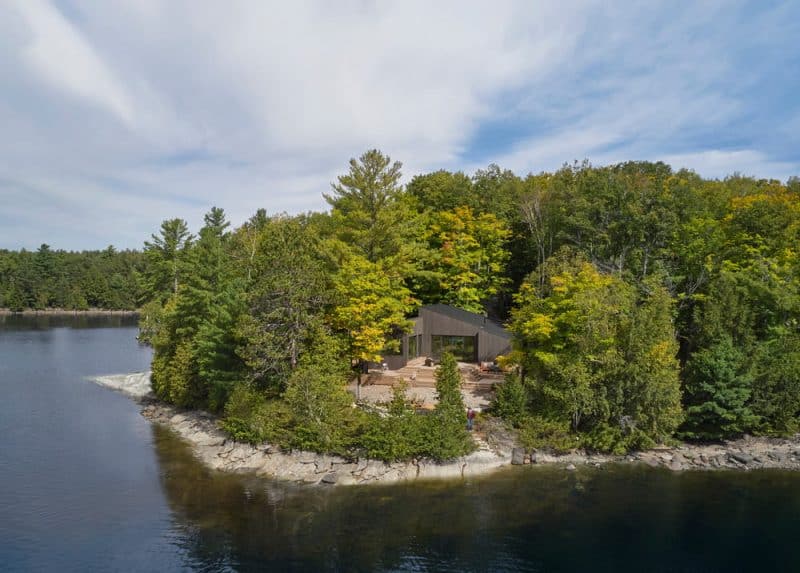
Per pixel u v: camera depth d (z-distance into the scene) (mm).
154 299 119312
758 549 27078
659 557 26266
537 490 34719
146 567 25172
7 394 63312
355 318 46156
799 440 43688
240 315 45219
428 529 29078
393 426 37594
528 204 67125
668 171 77688
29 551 26641
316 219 78062
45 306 185875
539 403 43781
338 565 25344
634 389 41094
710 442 44031
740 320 45906
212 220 111188
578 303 41562
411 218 63250
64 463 39781
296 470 37406
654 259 55219
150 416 54031
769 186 70500
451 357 40625
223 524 29766
